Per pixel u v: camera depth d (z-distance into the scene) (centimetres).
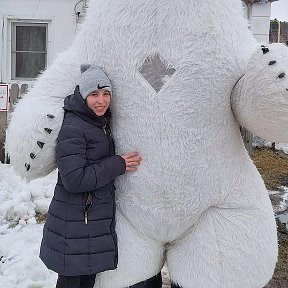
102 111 253
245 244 266
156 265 279
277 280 421
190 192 258
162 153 254
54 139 258
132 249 268
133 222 268
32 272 429
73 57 275
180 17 247
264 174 781
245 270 266
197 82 249
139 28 250
